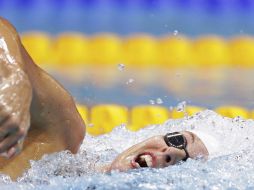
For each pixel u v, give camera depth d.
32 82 6.46
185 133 7.58
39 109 6.76
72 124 7.12
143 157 7.30
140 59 21.77
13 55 5.53
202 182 6.09
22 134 4.93
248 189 6.03
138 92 16.86
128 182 5.95
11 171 6.62
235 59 21.83
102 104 15.44
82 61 21.61
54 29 23.20
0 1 25.94
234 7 26.50
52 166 6.95
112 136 9.51
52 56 21.52
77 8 26.38
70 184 6.02
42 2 26.52
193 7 26.62
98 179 6.06
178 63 21.64
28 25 23.45
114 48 21.91
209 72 20.17
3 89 4.98
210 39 22.36
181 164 6.90
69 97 7.09
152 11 26.22
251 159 7.03
